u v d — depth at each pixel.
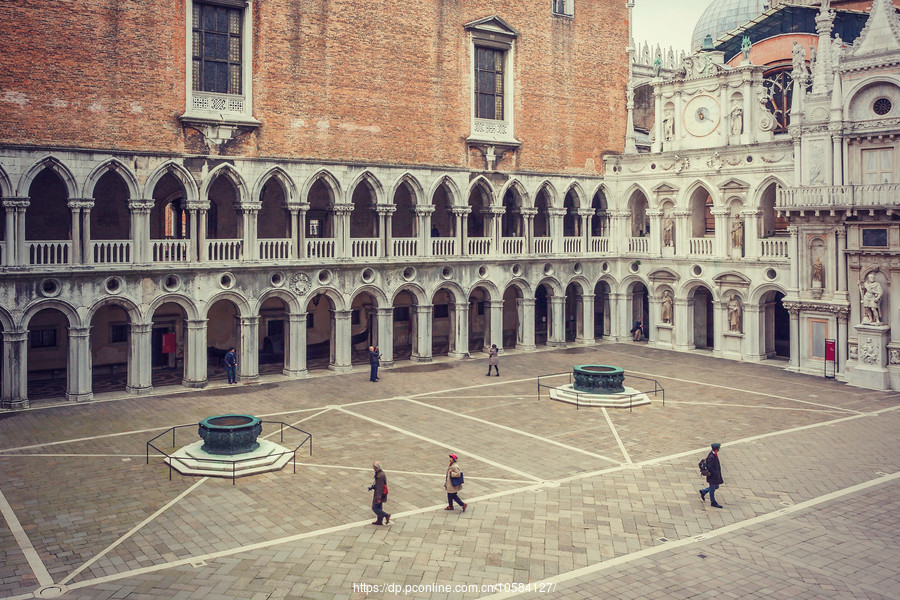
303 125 40.28
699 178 48.66
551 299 51.97
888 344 39.03
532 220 50.09
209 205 37.84
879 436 29.86
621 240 53.75
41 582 17.06
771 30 60.97
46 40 33.31
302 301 40.94
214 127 37.56
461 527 20.44
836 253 41.16
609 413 33.50
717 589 17.16
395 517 21.12
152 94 35.97
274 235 45.66
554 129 50.59
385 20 42.81
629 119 54.31
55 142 33.72
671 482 24.28
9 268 32.91
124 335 42.69
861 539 19.97
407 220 50.44
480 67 47.59
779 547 19.42
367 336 50.12
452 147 45.94
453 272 46.59
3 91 32.47
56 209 38.66
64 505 21.91
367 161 42.50
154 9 35.81
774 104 57.84
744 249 46.81
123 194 40.66
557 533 20.11
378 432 30.19
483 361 46.66
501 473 25.11
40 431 29.97
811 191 41.16
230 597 16.45
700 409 34.28
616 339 54.50
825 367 41.75
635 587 17.20
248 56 38.56
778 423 31.84
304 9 40.00
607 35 52.94
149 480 24.14
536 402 35.59
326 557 18.48
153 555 18.56
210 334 44.62
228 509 21.67
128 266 35.72
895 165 38.97
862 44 39.59
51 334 40.50
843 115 40.31
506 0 47.91
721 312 48.19
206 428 25.47
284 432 30.08
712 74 48.31
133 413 33.00
